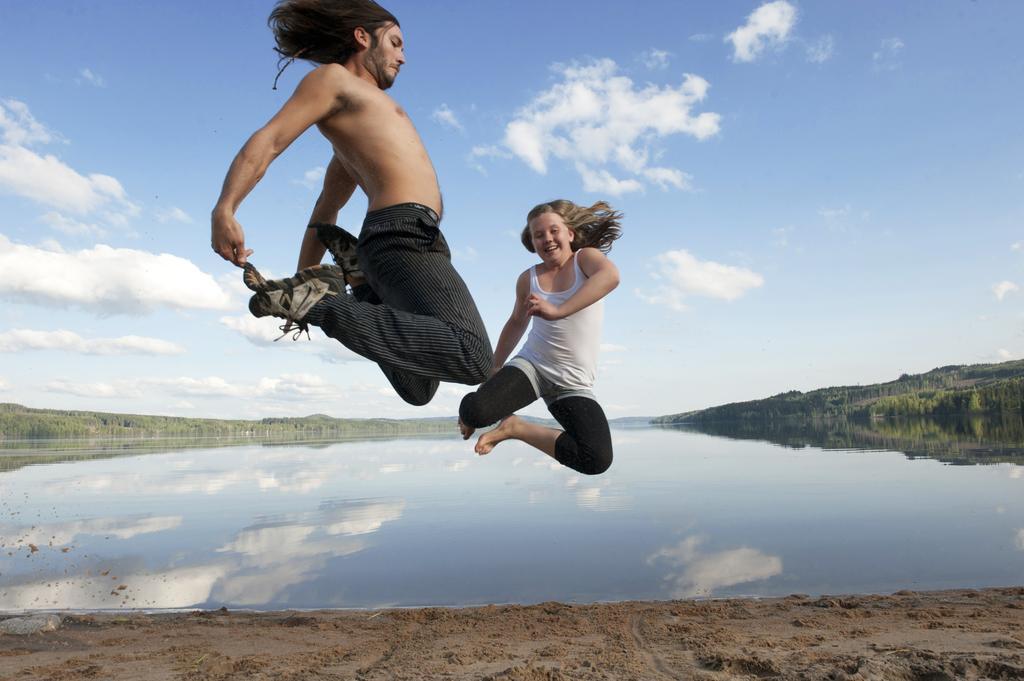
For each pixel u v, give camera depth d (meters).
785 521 10.45
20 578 7.66
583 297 2.62
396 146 1.91
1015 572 7.08
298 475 21.42
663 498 13.42
